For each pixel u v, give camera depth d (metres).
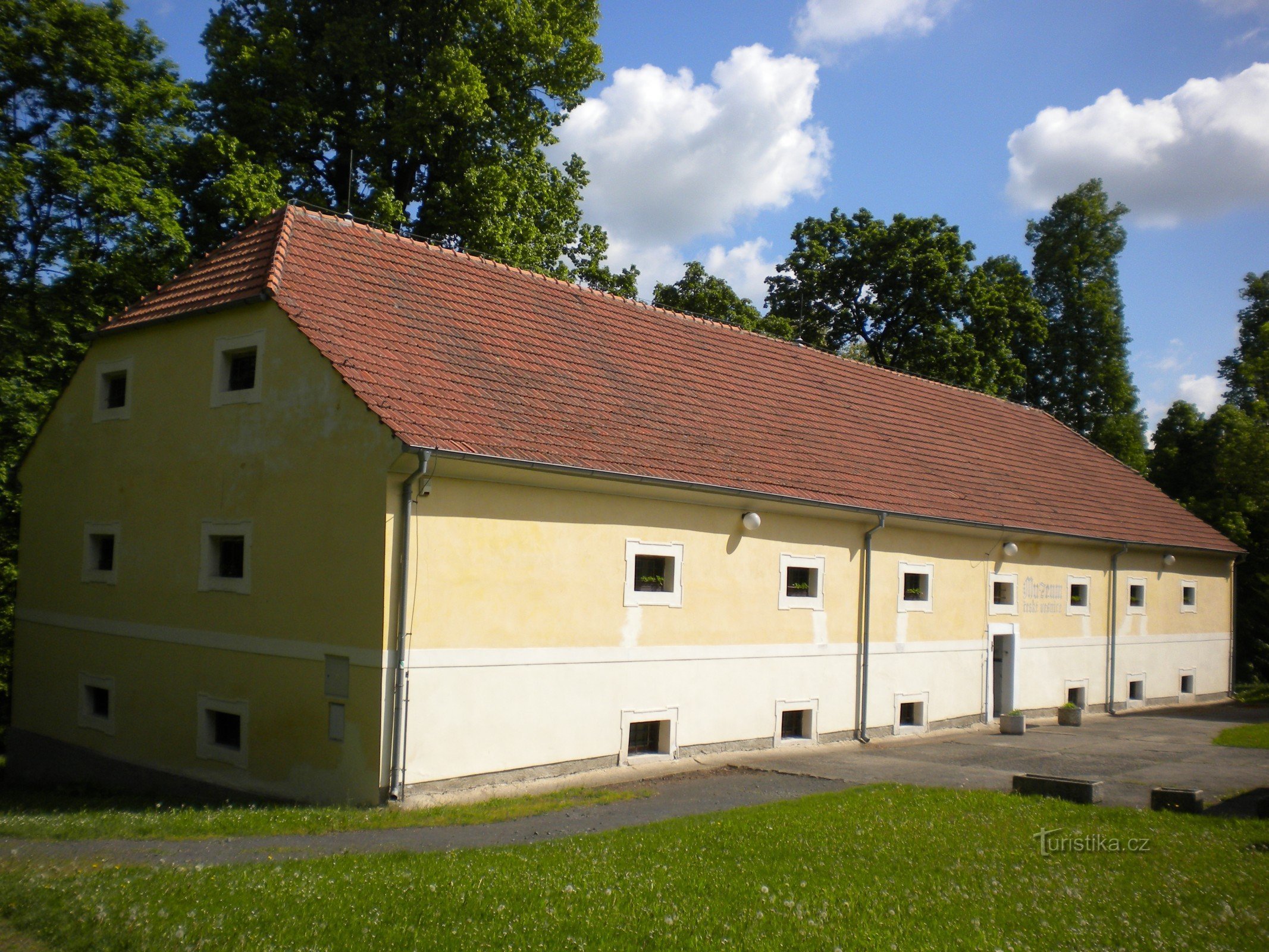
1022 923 7.43
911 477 20.84
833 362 24.36
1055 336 46.69
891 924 7.36
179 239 23.47
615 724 14.90
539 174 30.31
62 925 7.32
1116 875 8.79
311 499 13.62
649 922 7.29
